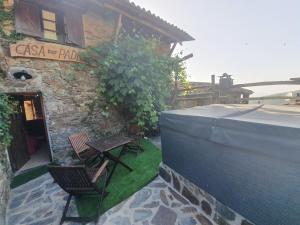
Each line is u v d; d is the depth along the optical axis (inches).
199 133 100.1
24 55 169.0
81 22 206.4
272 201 70.1
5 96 145.3
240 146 77.5
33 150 231.6
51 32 196.7
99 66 219.1
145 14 226.1
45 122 190.2
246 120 76.4
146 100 229.3
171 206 113.9
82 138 178.7
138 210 111.7
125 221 103.9
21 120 205.2
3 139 142.2
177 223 100.3
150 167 161.9
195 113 113.7
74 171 98.7
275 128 64.9
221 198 93.7
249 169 77.4
